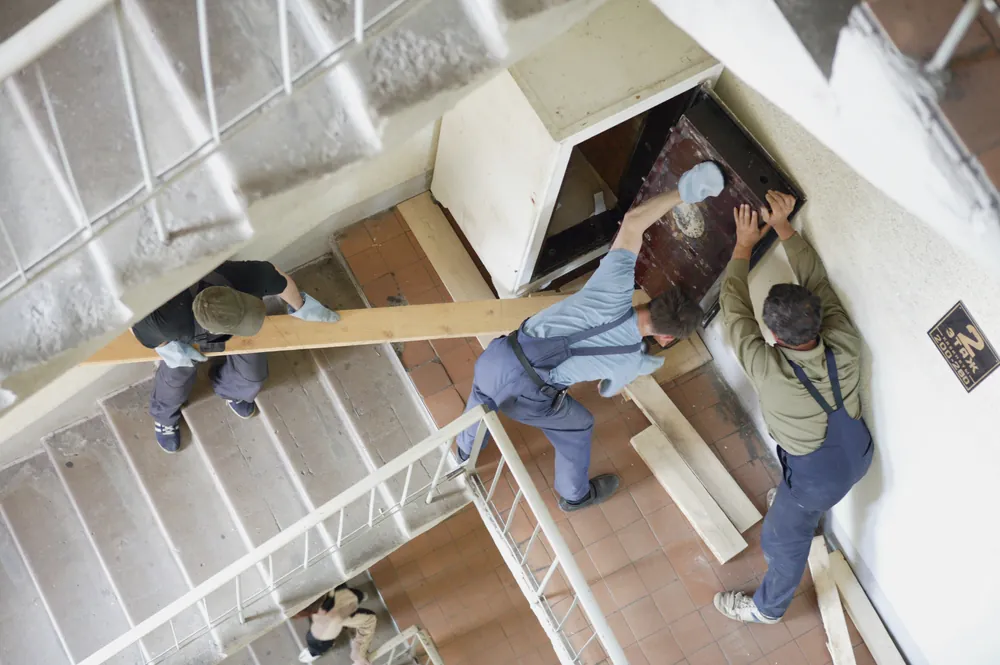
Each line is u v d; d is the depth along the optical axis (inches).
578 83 126.0
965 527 120.5
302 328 141.8
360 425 171.6
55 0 79.0
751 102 128.6
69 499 177.0
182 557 170.2
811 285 130.1
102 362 126.6
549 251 166.1
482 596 183.9
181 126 74.5
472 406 143.4
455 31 68.0
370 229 183.9
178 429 175.3
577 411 137.7
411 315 150.3
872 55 46.7
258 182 72.0
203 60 59.6
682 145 135.3
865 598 153.5
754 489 164.7
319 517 126.9
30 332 76.0
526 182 138.9
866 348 126.4
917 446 123.7
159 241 73.8
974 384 106.7
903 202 51.9
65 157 67.9
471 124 144.9
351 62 68.2
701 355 172.7
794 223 132.0
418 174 178.5
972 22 45.5
